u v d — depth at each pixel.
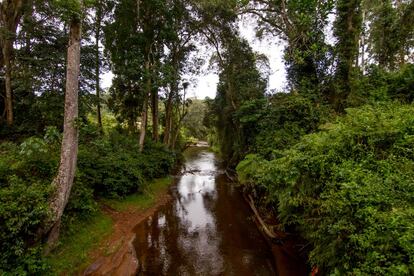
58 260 5.21
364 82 9.99
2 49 10.95
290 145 9.24
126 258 6.15
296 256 6.16
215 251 6.95
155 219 9.21
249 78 17.05
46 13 10.47
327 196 3.94
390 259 2.71
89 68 11.67
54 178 5.61
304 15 8.09
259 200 9.45
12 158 6.04
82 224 6.76
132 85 14.83
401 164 3.93
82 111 11.14
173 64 18.44
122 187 9.54
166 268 6.07
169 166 15.41
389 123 4.67
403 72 9.14
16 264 4.41
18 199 4.66
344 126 5.26
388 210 3.17
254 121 13.18
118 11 13.10
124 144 12.91
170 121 22.17
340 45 10.52
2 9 10.84
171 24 13.70
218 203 11.51
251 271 5.95
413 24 12.42
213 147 36.28
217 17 16.84
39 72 10.20
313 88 11.12
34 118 11.28
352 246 3.26
